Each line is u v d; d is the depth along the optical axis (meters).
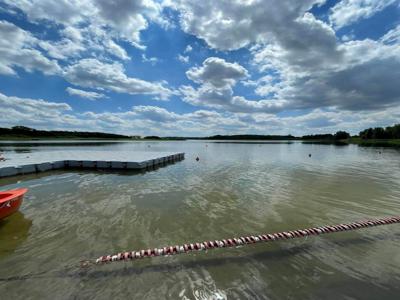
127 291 3.40
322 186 10.37
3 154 20.31
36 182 10.80
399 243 4.98
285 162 19.59
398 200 8.19
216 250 4.65
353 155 26.83
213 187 10.09
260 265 4.14
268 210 7.11
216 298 3.26
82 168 14.87
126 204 7.56
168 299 3.23
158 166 16.47
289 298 3.26
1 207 5.75
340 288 3.48
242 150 36.50
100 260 4.16
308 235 5.34
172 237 5.23
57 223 5.94
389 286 3.53
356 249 4.73
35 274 3.79
